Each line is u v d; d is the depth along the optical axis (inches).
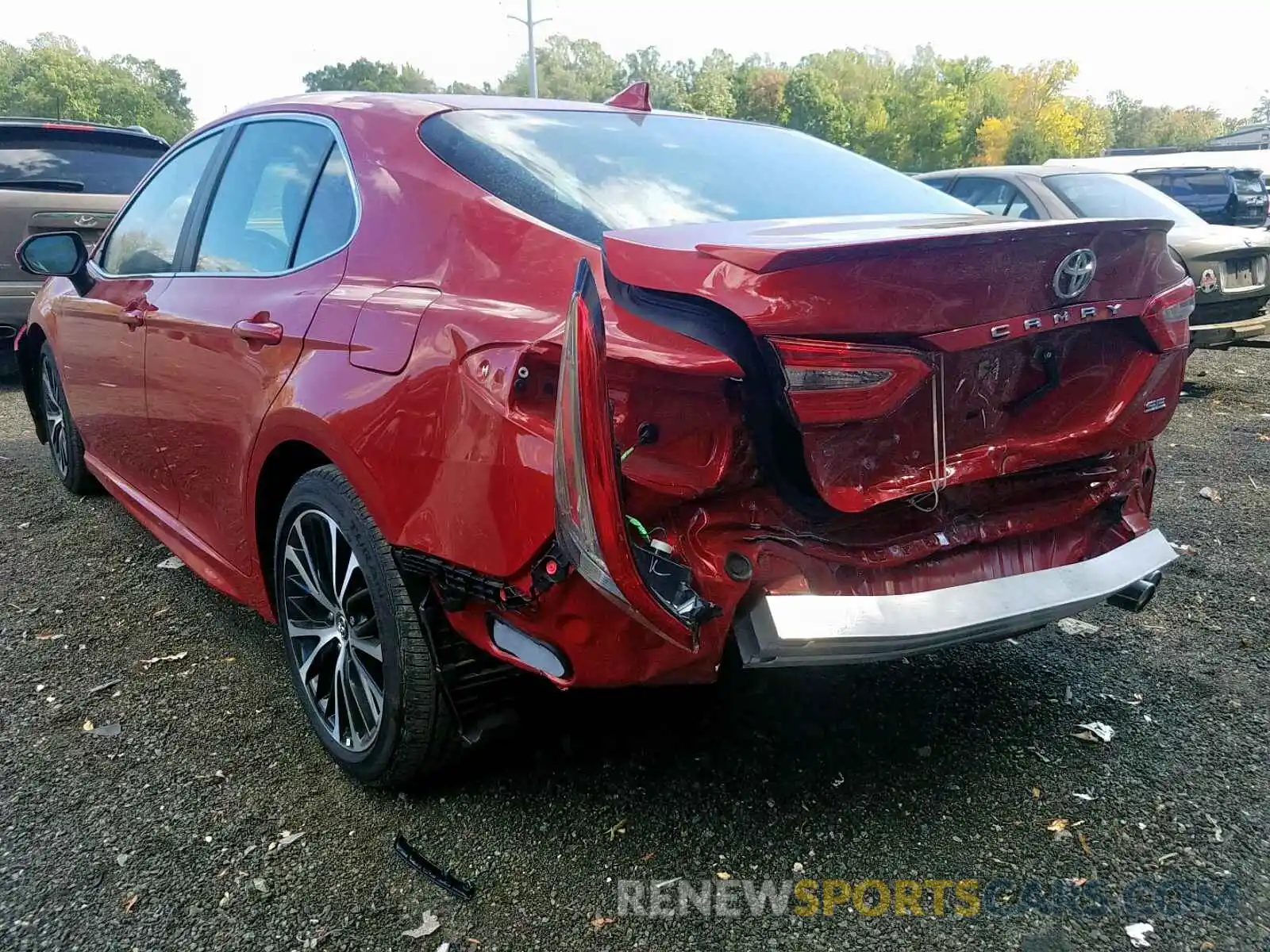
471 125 101.8
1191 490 199.8
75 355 158.1
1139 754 103.8
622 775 98.8
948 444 81.3
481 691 88.6
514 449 73.7
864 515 81.0
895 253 70.7
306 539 100.2
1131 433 92.8
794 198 102.0
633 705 111.3
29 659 124.7
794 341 68.6
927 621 79.5
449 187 93.3
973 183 327.9
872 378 70.7
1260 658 125.4
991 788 97.6
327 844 88.9
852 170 116.2
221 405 109.4
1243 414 273.7
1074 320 82.0
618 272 76.0
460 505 77.7
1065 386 88.3
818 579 76.5
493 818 92.4
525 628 77.5
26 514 182.4
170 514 137.9
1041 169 322.7
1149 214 300.4
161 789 97.3
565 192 92.1
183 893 82.6
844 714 110.7
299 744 105.7
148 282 135.0
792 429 71.6
